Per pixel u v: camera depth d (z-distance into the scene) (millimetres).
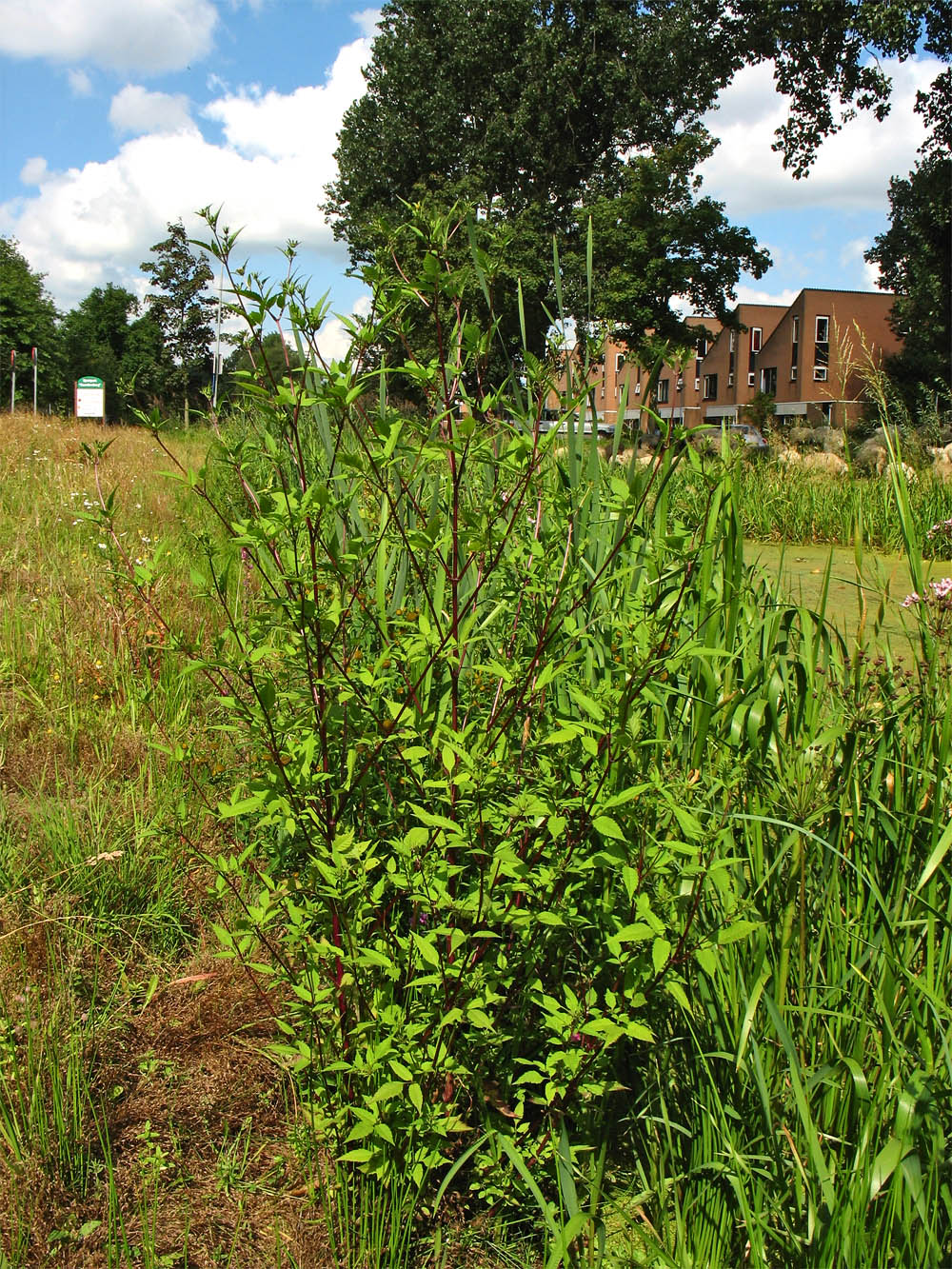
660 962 1669
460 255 1935
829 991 2045
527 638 2400
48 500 7703
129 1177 2012
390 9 33844
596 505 2629
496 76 31984
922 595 2326
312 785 1894
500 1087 2176
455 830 1732
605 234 29781
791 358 47219
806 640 3016
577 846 1991
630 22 30578
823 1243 1704
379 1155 1855
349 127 34188
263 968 2002
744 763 2111
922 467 8812
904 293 29844
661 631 1965
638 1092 2295
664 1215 2016
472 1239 1960
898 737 2338
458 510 2074
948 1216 1661
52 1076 2066
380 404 2049
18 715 3846
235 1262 1851
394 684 2117
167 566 4969
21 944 2521
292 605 1726
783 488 10133
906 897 2109
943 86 20859
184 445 11227
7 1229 1832
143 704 3855
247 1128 2150
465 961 1845
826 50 20781
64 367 55469
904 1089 1712
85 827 3053
